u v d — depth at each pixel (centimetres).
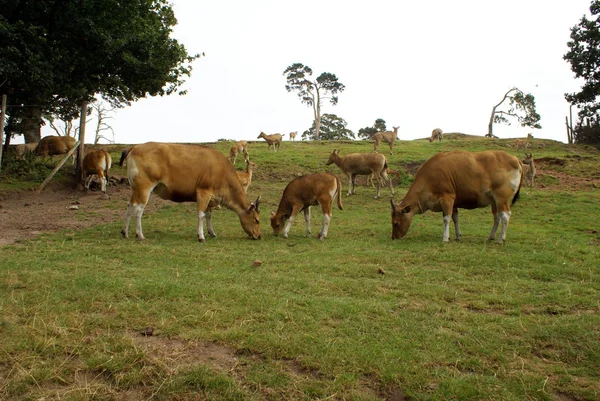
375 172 1805
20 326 479
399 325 532
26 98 1955
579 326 529
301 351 457
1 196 1550
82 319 504
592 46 3834
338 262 834
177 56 1977
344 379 413
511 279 741
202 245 974
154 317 520
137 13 1895
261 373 419
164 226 1216
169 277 682
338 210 1565
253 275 717
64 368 411
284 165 2417
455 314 575
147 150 1004
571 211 1441
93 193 1758
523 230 1170
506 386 416
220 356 447
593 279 746
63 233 1063
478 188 1038
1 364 416
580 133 4847
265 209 1548
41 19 1762
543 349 491
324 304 581
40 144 2081
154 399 381
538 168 2298
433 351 471
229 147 3061
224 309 548
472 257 866
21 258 776
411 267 808
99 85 1995
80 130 1803
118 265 753
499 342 499
